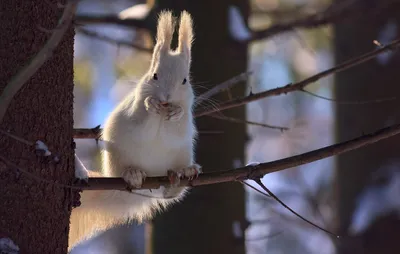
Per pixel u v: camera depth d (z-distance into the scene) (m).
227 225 10.03
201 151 10.04
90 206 6.84
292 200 17.61
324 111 21.58
